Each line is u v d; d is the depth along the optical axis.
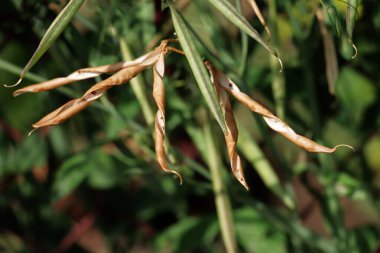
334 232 0.72
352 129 0.79
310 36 0.69
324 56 0.73
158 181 0.78
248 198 0.72
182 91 0.72
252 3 0.51
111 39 0.67
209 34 0.69
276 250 0.72
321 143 0.70
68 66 0.70
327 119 0.77
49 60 0.79
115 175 0.76
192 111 0.71
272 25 0.69
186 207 0.79
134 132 0.73
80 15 0.67
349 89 0.77
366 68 0.75
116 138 0.76
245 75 0.70
